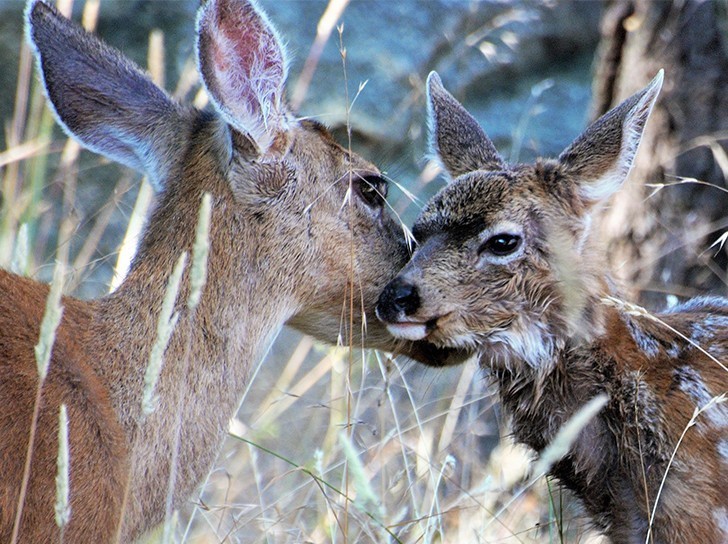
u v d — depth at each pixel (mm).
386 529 10242
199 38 9180
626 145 10820
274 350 16719
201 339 9461
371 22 18781
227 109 9383
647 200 14117
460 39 19203
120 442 8867
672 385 10109
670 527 9898
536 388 10539
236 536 11969
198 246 7957
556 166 10922
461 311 10406
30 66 17312
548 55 19844
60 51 10195
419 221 10836
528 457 11492
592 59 20047
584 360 10352
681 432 9914
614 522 10469
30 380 8609
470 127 11961
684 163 13977
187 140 10023
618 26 14594
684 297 13992
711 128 13852
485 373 11234
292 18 18359
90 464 8633
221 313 9547
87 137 10258
